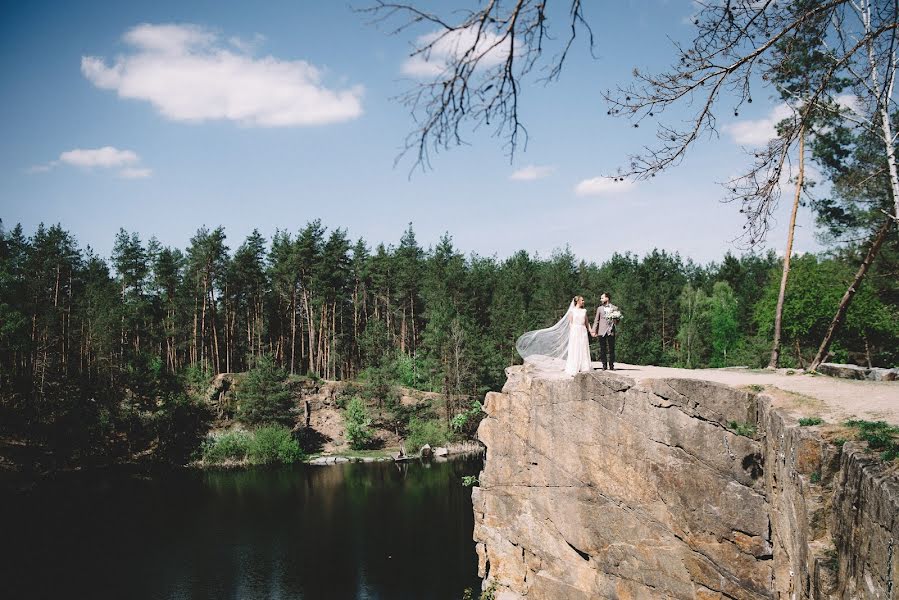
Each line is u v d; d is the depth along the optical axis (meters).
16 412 53.97
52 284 69.56
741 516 13.76
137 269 76.12
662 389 15.30
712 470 14.30
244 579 30.27
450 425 65.06
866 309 40.03
